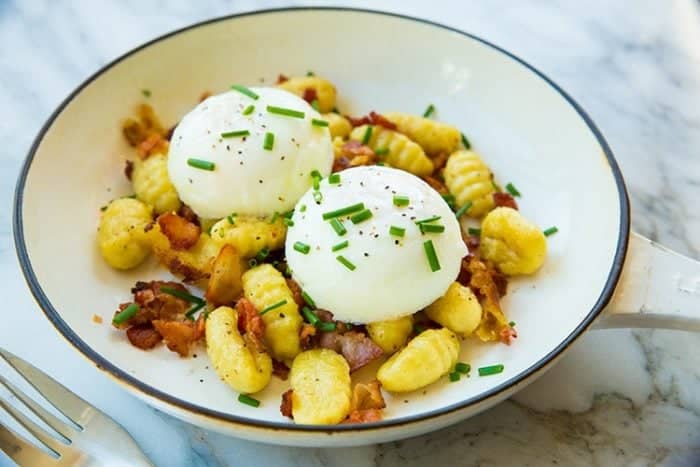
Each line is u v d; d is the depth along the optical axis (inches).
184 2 25.4
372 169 18.2
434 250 17.3
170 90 20.6
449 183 19.6
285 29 21.0
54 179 18.5
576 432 17.0
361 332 17.5
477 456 16.7
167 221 18.3
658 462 16.7
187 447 16.8
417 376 16.3
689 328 16.5
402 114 20.4
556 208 19.0
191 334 17.1
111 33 24.4
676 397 17.5
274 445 16.8
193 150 18.7
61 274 17.5
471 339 17.4
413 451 16.8
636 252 17.1
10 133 21.7
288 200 18.8
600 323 16.8
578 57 24.1
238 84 21.1
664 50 24.4
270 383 16.8
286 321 17.0
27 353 17.8
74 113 19.1
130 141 19.9
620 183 17.9
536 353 16.9
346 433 14.8
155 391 15.2
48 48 23.9
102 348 16.8
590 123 18.8
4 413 16.5
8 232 19.8
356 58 21.2
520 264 18.0
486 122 20.5
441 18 25.1
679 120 22.7
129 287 18.2
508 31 24.8
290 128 18.9
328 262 17.3
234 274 17.7
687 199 21.0
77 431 16.5
